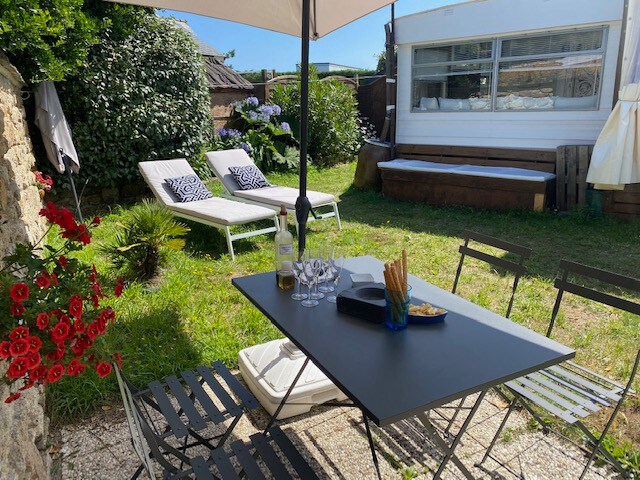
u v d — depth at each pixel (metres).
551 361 1.57
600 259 4.69
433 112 7.71
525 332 1.77
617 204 5.97
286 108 10.42
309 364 2.57
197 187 5.96
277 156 9.51
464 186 6.96
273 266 4.59
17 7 3.92
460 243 5.30
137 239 4.09
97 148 6.55
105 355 1.54
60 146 5.56
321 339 1.71
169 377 2.05
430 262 4.66
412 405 1.30
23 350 1.29
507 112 6.99
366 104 11.75
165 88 7.12
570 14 6.15
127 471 2.08
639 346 3.01
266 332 3.22
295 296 2.13
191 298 3.79
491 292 3.93
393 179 7.68
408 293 1.77
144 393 1.95
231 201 5.80
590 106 6.34
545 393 1.95
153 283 4.08
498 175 6.54
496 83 7.02
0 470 1.39
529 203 6.47
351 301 1.90
